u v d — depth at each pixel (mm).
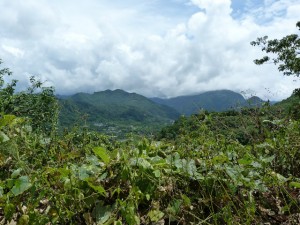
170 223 3291
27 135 4332
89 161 3609
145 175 3342
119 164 3441
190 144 4875
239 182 3539
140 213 3299
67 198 3035
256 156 4836
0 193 2963
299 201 3744
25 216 2838
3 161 3543
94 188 3074
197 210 3412
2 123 3426
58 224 3055
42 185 3107
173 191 3484
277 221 3537
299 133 5156
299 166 4699
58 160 4277
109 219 3029
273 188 3971
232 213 3502
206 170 3746
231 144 5156
